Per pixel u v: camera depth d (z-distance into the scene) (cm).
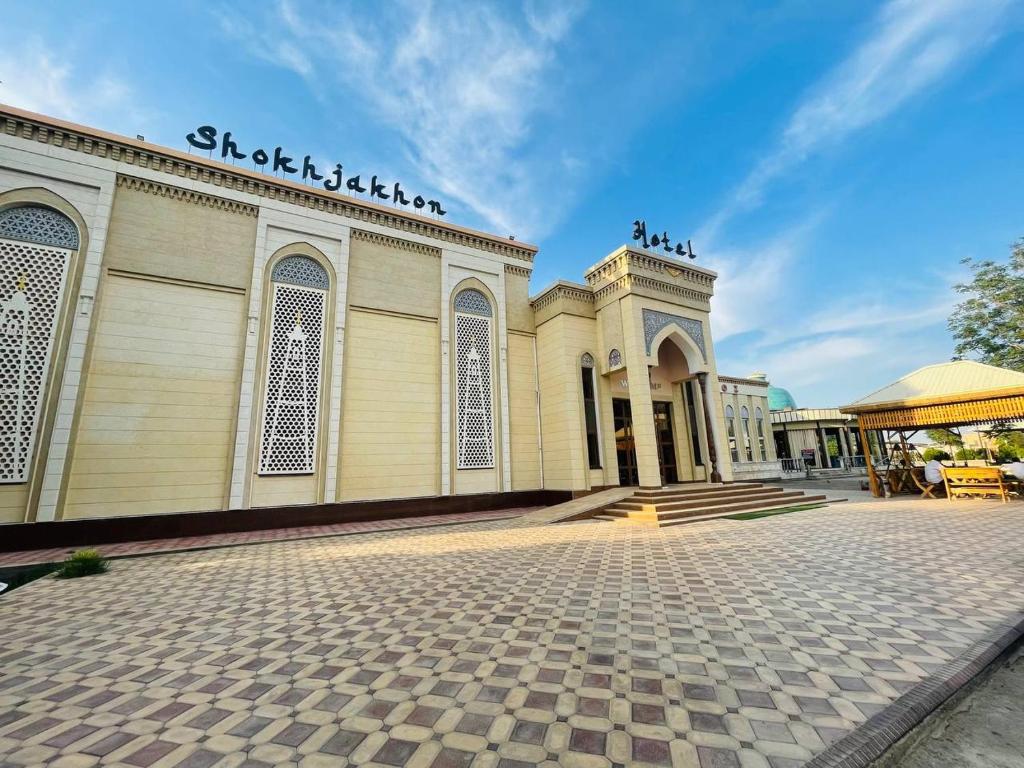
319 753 187
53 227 803
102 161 852
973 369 1099
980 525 693
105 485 776
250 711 223
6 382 739
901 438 1262
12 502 716
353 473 998
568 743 189
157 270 873
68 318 786
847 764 170
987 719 214
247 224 976
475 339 1236
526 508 1183
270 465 913
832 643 283
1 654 303
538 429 1272
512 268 1338
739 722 201
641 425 1072
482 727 202
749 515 906
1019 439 1495
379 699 230
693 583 428
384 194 1207
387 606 386
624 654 276
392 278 1137
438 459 1105
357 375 1047
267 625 348
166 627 350
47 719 220
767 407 2353
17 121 791
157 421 832
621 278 1169
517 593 412
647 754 180
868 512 893
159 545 729
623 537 700
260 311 953
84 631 345
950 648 269
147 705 231
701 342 1245
